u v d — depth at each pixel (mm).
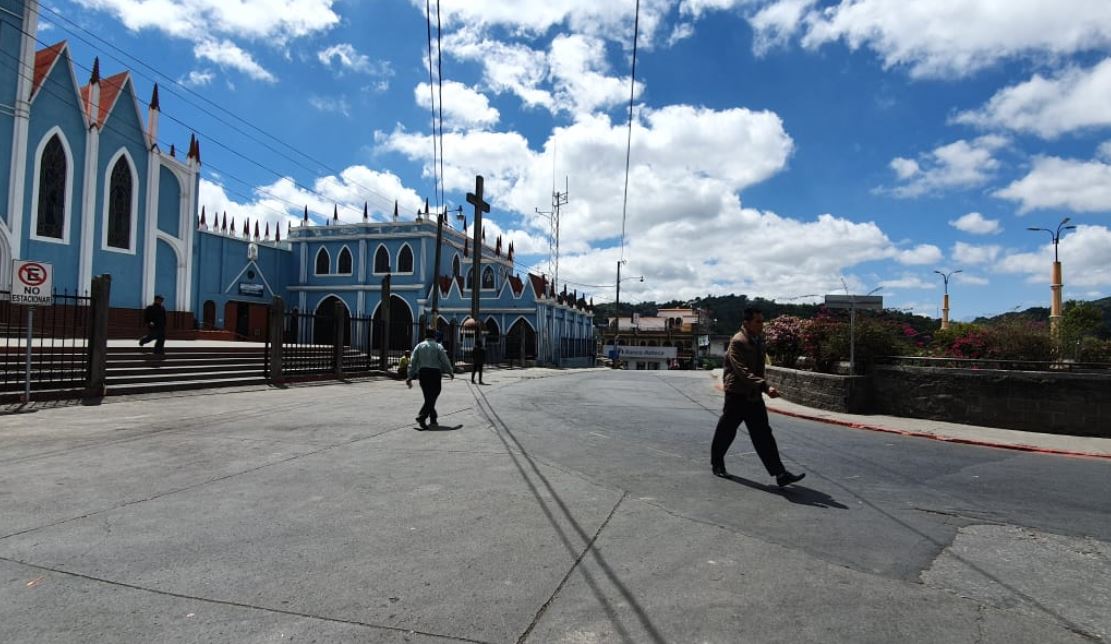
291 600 3457
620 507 5480
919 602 3617
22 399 11727
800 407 14930
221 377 16734
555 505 5477
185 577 3744
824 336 15773
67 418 10352
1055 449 9445
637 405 14422
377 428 9734
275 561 4031
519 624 3234
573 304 52156
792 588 3779
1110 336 14977
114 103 30375
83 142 28875
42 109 27266
